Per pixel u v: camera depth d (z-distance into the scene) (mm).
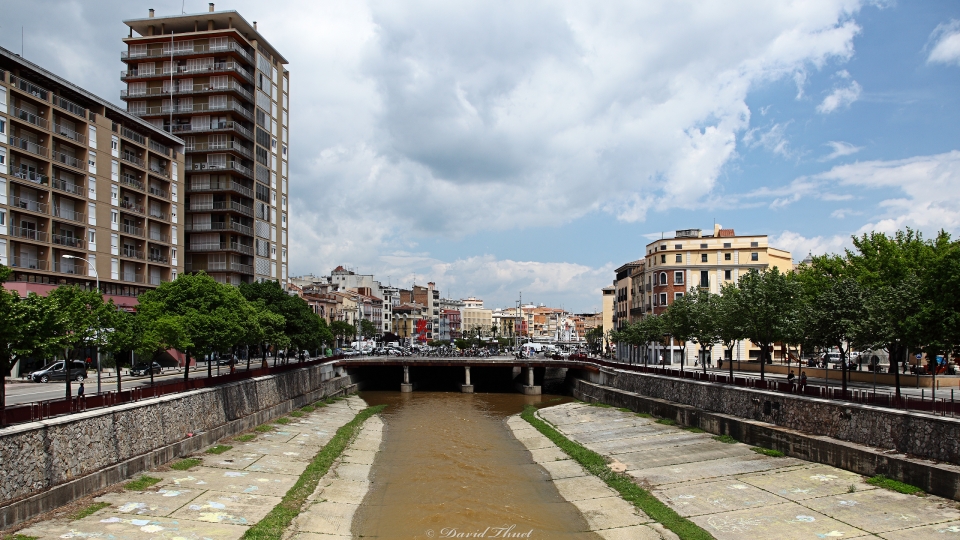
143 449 37000
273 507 32844
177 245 97000
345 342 168625
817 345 45062
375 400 93812
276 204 121625
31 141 71438
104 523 27484
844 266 76000
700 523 30719
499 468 46312
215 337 50125
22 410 28172
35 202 71688
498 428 66375
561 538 30547
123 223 85438
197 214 106000
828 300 43438
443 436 60531
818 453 38312
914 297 41156
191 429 43969
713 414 51375
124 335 41438
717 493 35000
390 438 59562
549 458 49281
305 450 48781
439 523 32875
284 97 125750
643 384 71688
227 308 53062
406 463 48125
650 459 44594
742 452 43688
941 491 29781
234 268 105875
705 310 65500
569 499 37312
